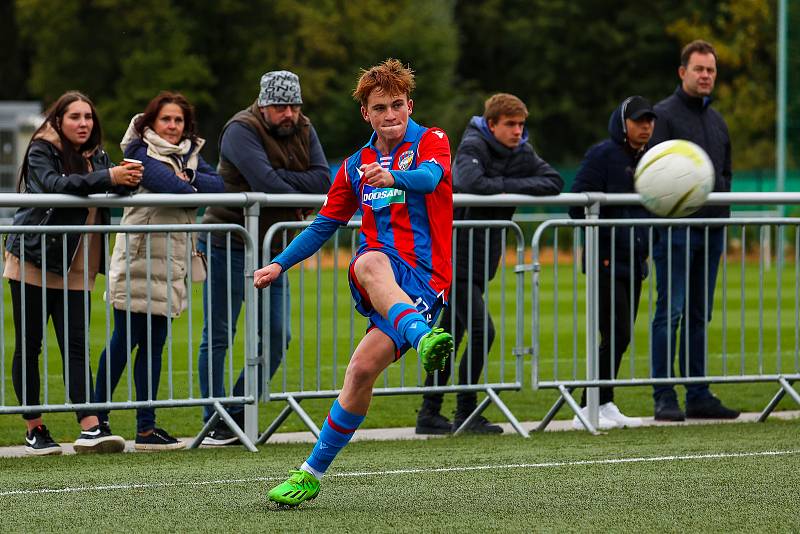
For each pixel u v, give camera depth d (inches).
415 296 734.5
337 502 775.7
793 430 1102.4
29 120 4896.7
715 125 1227.2
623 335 1171.3
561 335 2050.9
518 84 7391.7
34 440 1011.9
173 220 1043.9
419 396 1409.9
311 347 1814.7
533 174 1155.3
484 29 7381.9
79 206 992.9
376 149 754.2
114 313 1043.3
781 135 3757.4
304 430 1196.5
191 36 5748.0
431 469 896.3
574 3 7017.7
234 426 1033.5
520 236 1123.9
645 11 7032.5
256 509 754.8
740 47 6003.9
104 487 831.1
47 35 5787.4
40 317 1001.5
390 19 6368.1
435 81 6205.7
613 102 7150.6
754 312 2393.0
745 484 824.3
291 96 1093.8
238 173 1115.3
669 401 1192.2
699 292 1188.5
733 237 3814.0
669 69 7130.9
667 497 782.5
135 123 1057.5
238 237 1082.7
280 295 1077.8
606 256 1161.4
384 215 746.2
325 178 1127.6
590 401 1144.8
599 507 754.2
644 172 991.6
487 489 815.1
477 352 1124.5
